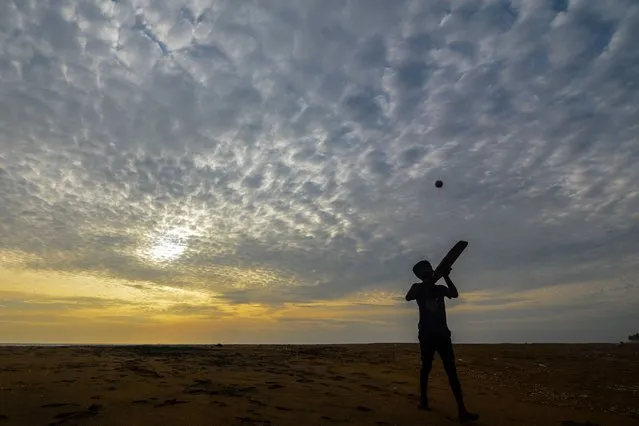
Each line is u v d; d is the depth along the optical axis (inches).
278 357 412.2
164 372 273.4
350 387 251.4
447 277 207.5
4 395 184.5
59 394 190.2
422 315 205.9
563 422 186.9
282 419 164.1
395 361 395.2
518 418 191.5
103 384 219.0
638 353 447.5
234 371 294.8
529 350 478.0
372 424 166.2
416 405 208.8
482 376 315.9
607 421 192.4
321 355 437.7
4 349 432.8
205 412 167.6
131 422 149.9
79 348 467.2
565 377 312.5
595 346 530.6
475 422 180.5
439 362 388.5
